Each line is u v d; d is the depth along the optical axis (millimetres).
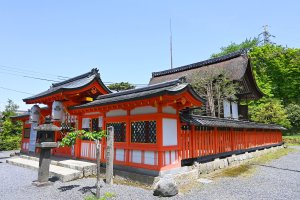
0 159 15820
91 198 6262
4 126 25812
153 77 32344
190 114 9938
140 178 8055
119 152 9422
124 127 9328
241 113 23625
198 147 10133
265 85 34500
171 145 8328
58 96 12242
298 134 30672
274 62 37406
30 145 16078
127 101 8227
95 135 6773
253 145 16250
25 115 16375
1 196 6891
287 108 32406
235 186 7980
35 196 6836
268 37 52344
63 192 7195
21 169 11383
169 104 7973
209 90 19281
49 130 8289
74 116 12797
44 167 8164
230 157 12445
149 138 8281
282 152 19141
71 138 6801
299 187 7871
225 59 25312
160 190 6688
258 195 6871
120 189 7453
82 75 14117
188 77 22734
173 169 8328
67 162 10609
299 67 35750
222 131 12320
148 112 8469
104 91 13078
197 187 7820
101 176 9445
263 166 12406
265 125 18891
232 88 19969
